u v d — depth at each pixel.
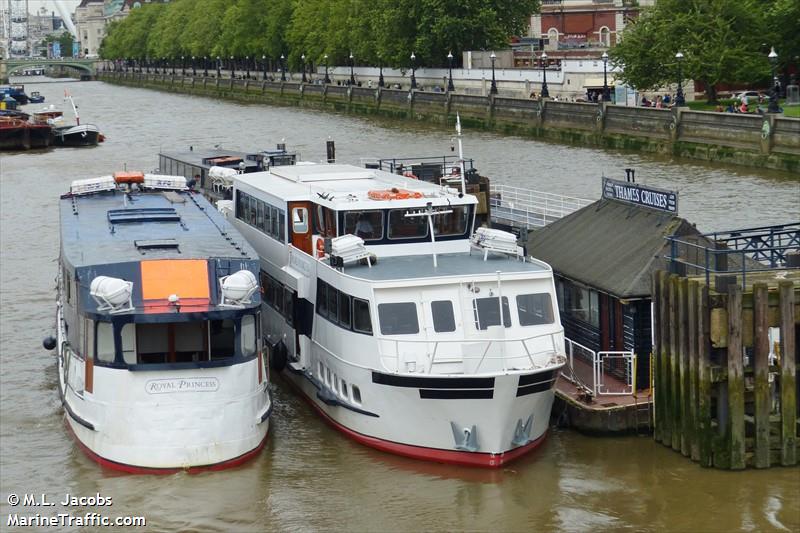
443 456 34.50
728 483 32.72
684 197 76.69
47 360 45.50
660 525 30.92
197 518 32.06
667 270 36.16
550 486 33.12
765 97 116.31
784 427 33.00
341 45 185.88
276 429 38.03
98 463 34.97
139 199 48.12
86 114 171.50
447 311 35.16
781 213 69.00
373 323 34.75
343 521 31.69
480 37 160.75
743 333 32.50
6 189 92.19
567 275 40.44
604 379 38.28
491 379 32.91
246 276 35.00
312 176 45.56
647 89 116.38
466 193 44.34
